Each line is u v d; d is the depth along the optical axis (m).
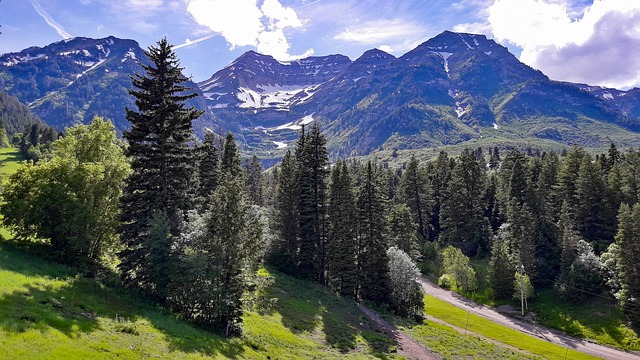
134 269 28.83
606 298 61.84
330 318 42.66
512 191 90.88
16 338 14.98
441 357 38.56
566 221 74.19
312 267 58.44
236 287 27.66
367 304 54.69
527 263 71.88
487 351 44.34
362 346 36.41
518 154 107.12
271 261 59.84
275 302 39.34
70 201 29.34
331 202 58.91
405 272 55.66
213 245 27.22
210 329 26.98
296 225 60.66
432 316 60.47
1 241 28.59
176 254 27.30
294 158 69.62
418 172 102.56
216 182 55.06
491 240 85.81
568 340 56.53
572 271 65.81
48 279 23.77
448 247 83.12
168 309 27.67
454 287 78.31
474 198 93.31
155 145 31.19
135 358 17.53
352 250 56.38
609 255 65.75
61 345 15.84
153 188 31.12
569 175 84.31
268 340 30.02
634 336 54.31
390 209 87.12
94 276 28.39
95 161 33.34
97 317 20.73
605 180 81.31
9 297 18.70
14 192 29.39
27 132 157.12
